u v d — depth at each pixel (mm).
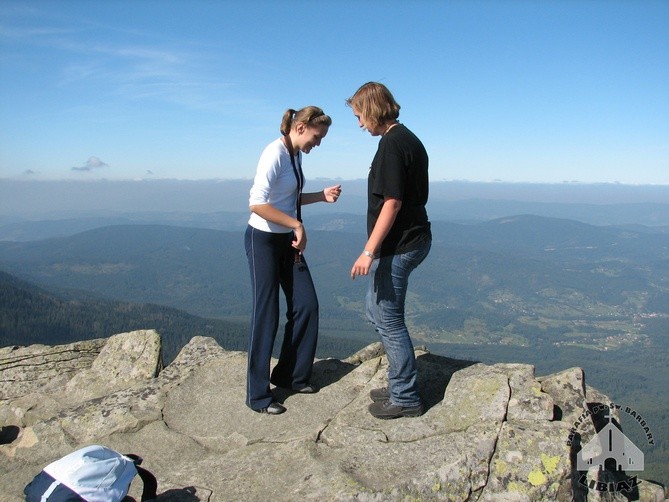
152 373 6508
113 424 5168
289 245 5191
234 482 4102
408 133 4277
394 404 4605
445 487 3807
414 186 4320
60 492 3484
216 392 5598
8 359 7508
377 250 4234
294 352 5305
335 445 4410
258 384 5078
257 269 5004
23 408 6234
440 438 4219
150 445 4914
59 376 7215
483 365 5238
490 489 3883
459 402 4543
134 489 4309
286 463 4281
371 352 6441
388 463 4000
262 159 4852
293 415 5031
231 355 6254
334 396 5320
